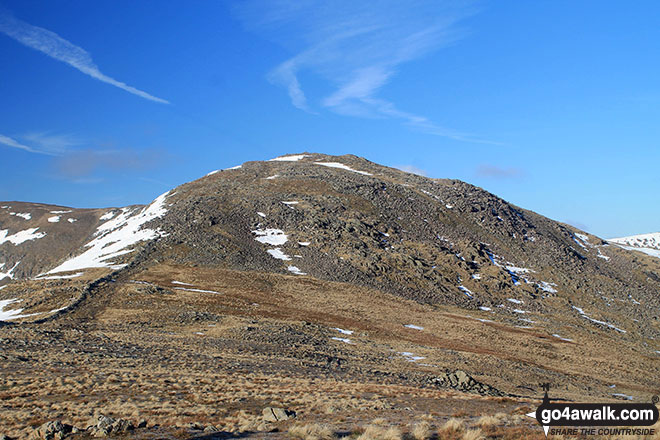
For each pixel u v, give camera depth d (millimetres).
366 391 32062
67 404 24516
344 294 92375
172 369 36938
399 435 17734
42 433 18422
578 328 97375
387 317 81938
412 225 144750
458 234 145875
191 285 86312
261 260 107062
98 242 132125
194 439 18453
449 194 175625
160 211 136250
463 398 30562
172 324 63344
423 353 60281
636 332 106625
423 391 33094
